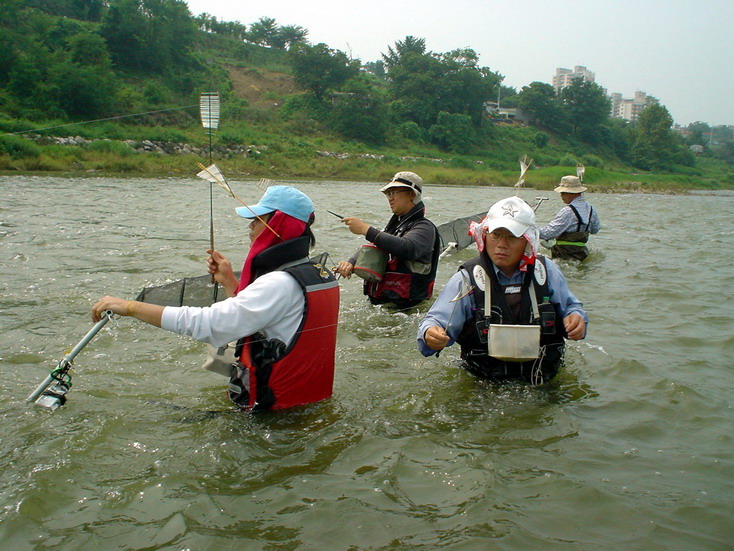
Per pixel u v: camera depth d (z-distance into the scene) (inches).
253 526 99.3
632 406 147.6
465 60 3265.3
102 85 1705.2
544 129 3895.2
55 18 2425.0
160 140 1585.9
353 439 128.9
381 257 234.4
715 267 338.3
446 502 107.1
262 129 2256.4
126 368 167.8
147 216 487.2
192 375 164.2
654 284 288.0
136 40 2356.1
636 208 936.9
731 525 101.3
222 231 415.5
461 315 155.3
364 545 95.1
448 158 2620.6
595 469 118.6
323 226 467.8
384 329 210.8
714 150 6289.4
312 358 139.0
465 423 137.6
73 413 137.8
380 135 2608.3
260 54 3503.9
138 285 254.1
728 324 220.2
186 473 114.3
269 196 133.0
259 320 127.4
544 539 97.2
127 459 119.0
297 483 111.9
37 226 405.7
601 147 3959.2
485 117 3444.9
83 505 104.2
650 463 121.3
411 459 121.3
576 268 328.8
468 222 353.4
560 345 159.3
